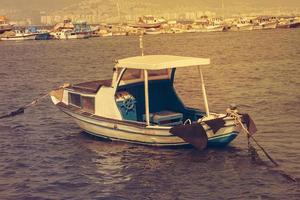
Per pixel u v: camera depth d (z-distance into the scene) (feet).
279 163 67.10
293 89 132.57
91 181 63.62
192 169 65.72
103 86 80.23
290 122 91.66
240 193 57.26
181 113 78.95
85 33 629.10
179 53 319.88
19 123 101.65
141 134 74.54
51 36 614.34
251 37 500.33
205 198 56.39
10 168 70.59
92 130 82.74
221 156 70.54
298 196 55.62
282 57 243.40
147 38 621.72
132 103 79.56
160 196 57.72
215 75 179.22
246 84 149.18
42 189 61.62
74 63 262.47
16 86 164.86
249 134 70.69
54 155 76.02
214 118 72.54
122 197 57.98
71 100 88.12
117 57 301.02
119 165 68.95
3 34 620.49
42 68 237.45
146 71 73.15
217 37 545.85
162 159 70.18
